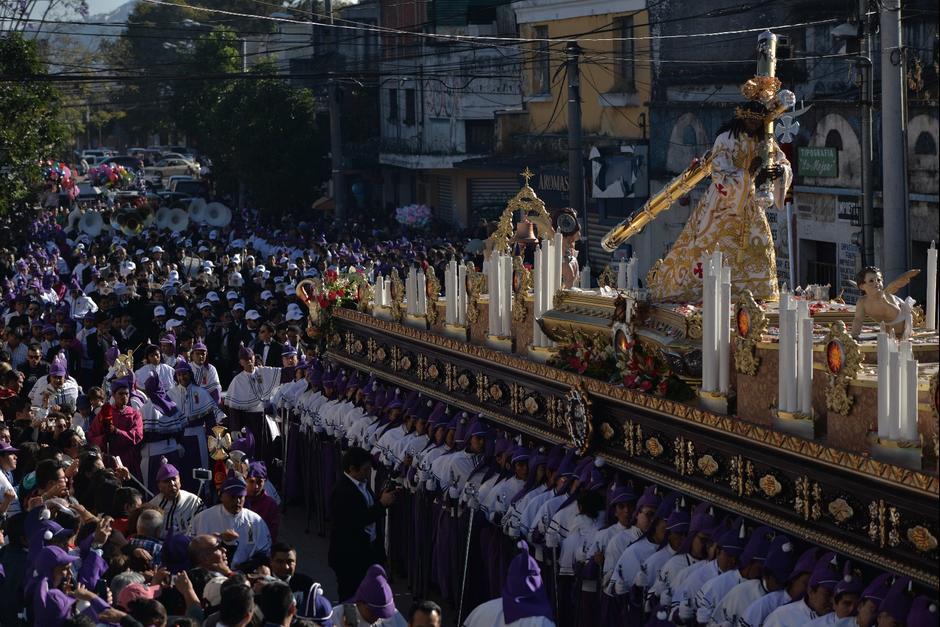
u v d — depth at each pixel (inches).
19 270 1579.7
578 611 529.7
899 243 870.4
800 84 1261.1
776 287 517.7
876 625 389.1
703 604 446.0
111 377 852.0
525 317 599.2
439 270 1328.7
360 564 614.5
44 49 3102.9
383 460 677.3
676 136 1513.3
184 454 789.9
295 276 1406.3
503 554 582.2
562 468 547.2
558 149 1782.7
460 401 650.8
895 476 375.9
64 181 2519.7
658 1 1536.7
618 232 577.6
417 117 2257.6
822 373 420.2
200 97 2723.9
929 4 1008.9
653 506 495.8
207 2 3329.2
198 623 442.3
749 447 442.0
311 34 2915.8
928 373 423.8
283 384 836.6
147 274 1434.5
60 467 568.7
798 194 1267.2
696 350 475.2
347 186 2623.0
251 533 578.2
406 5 2292.1
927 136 1030.4
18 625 510.6
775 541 432.5
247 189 2699.3
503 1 2078.0
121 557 498.0
